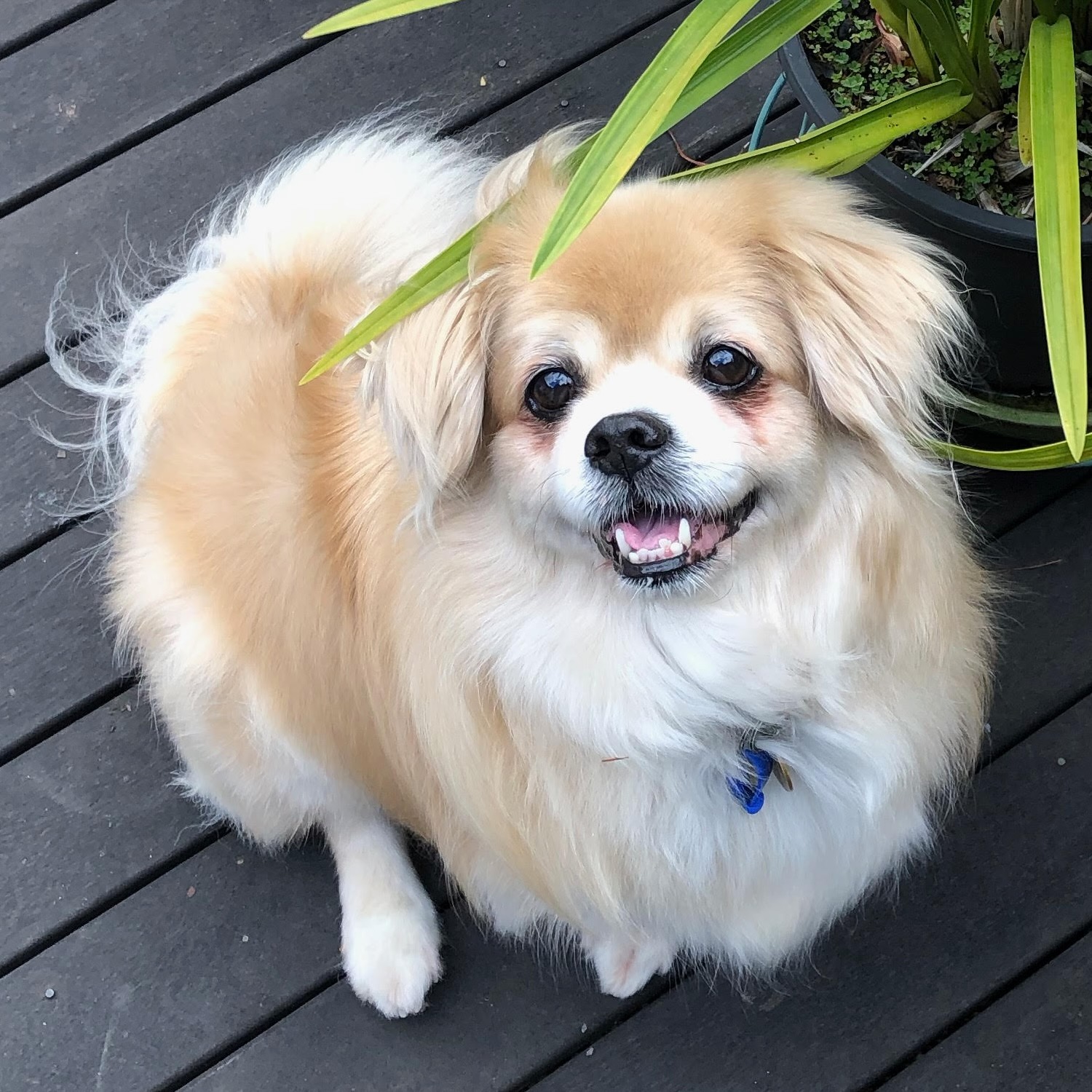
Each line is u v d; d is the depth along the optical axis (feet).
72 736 2.51
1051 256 1.65
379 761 2.09
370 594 1.86
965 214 2.05
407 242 2.11
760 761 1.82
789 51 2.18
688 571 1.68
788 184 1.68
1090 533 2.46
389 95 2.82
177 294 2.28
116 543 2.30
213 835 2.45
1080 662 2.41
